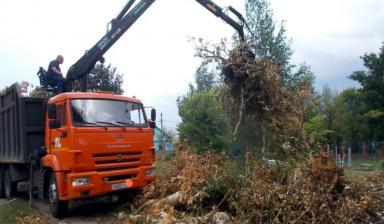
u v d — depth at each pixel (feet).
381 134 114.62
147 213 20.93
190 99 62.49
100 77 64.75
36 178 28.09
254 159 24.25
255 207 17.80
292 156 21.65
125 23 31.07
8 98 31.60
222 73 24.93
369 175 22.26
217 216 17.79
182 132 60.03
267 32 35.65
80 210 26.53
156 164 39.42
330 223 15.85
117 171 24.08
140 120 26.91
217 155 26.91
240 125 25.63
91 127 23.68
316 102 22.67
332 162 19.22
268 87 23.68
